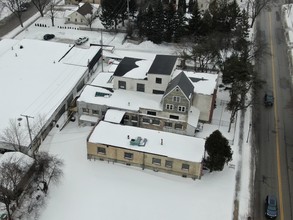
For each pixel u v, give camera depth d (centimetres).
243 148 6569
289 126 7162
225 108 7500
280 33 10900
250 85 7231
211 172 6025
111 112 6762
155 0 11119
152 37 10094
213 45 8600
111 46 9731
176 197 5572
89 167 6031
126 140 6091
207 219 5259
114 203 5428
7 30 10731
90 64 8500
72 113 7231
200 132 6838
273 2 12694
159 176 5931
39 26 11006
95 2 12219
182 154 5856
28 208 5216
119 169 6028
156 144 6041
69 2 12406
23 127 6369
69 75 8012
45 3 11719
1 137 6084
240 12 11331
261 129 7056
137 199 5509
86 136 6706
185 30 10038
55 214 5225
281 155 6456
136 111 6762
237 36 9788
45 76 7919
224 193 5669
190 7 11612
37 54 8738
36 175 5503
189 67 8925
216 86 7194
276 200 5550
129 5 10862
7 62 8325
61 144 6500
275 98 7919
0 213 5166
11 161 5503
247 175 6019
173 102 6550
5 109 6831
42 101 7112
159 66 7138
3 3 11181
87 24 11031
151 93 7169
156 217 5253
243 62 7381
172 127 6831
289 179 5997
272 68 9025
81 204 5388
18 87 7481
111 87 7325
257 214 5391
